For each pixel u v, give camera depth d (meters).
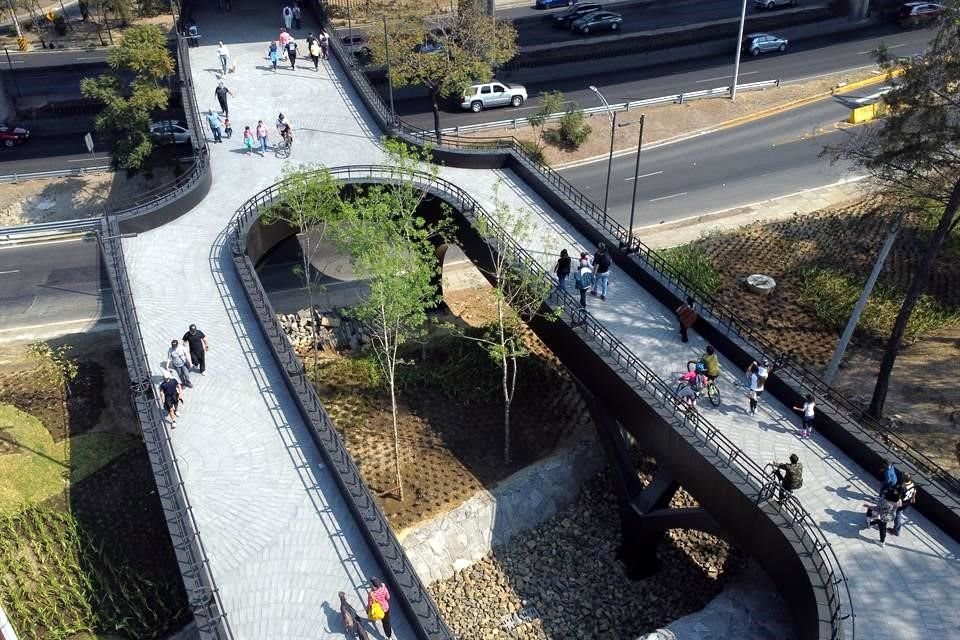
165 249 33.28
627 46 64.69
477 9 50.91
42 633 25.89
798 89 60.25
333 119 42.75
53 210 52.31
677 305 29.61
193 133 39.44
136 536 28.41
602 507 32.12
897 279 40.00
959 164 28.30
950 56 27.34
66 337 37.50
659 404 25.27
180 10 53.75
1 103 59.88
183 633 25.98
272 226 35.06
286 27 51.50
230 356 28.06
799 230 44.66
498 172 38.56
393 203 30.67
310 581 20.77
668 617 28.25
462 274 44.00
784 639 23.69
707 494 23.81
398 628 19.50
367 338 37.66
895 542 21.66
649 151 54.06
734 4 76.31
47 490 29.83
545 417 34.25
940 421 31.77
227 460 24.19
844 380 34.31
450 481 31.09
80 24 76.56
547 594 29.12
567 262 29.97
